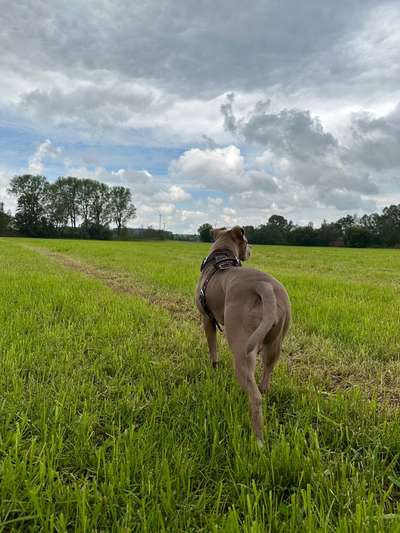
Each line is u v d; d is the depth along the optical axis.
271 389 4.00
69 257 24.19
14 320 6.25
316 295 9.59
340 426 3.10
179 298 9.56
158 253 31.39
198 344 5.68
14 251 28.50
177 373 4.54
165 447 2.80
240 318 3.40
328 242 101.00
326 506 2.29
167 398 3.78
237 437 2.96
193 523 2.19
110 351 5.07
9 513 2.22
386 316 7.21
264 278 3.67
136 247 44.19
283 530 2.08
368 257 33.47
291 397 3.92
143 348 5.41
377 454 2.87
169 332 6.34
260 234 103.69
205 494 2.39
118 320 6.80
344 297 9.23
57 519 2.17
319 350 5.59
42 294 8.96
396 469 2.79
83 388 3.88
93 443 3.06
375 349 5.45
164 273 14.54
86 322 6.55
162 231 116.31
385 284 13.02
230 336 3.44
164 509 2.24
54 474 2.48
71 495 2.34
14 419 3.27
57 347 5.11
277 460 2.62
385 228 107.81
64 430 3.09
